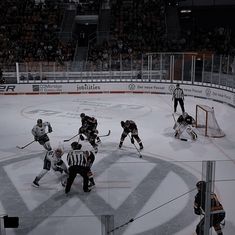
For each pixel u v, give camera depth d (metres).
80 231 6.33
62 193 8.32
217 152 11.20
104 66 21.61
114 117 15.72
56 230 6.38
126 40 25.70
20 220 6.71
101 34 26.70
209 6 27.98
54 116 15.98
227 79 18.03
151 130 13.67
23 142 12.33
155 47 24.59
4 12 28.05
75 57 24.86
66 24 28.17
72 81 21.70
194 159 10.57
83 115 10.98
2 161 10.48
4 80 21.52
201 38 25.61
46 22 27.75
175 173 9.29
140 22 27.25
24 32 26.45
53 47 24.91
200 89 19.83
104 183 8.71
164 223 6.98
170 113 16.45
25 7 28.58
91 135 10.90
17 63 21.33
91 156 8.43
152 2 28.80
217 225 5.95
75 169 8.10
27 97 20.78
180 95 15.94
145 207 7.59
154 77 21.28
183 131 13.30
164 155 10.91
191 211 7.39
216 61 18.77
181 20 29.31
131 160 10.38
